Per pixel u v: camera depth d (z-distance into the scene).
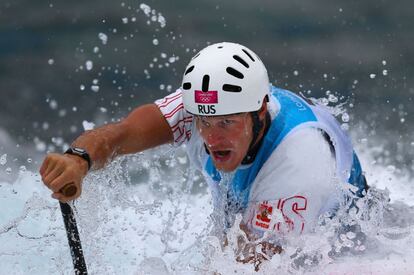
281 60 40.84
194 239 18.34
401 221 16.69
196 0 47.91
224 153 14.16
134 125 15.16
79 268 13.77
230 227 15.26
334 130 15.09
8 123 35.16
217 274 14.91
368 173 23.80
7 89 38.47
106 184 15.76
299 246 14.48
